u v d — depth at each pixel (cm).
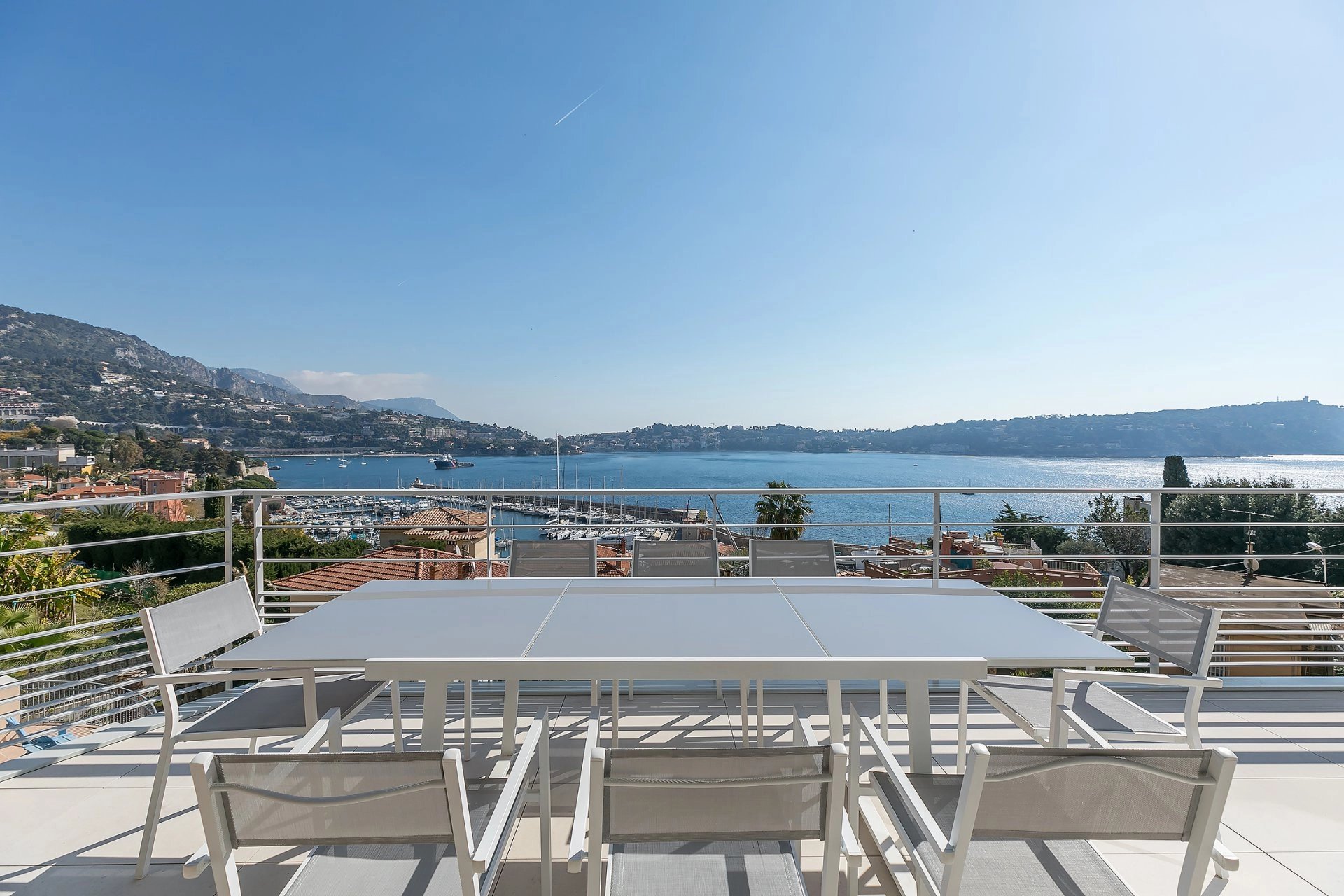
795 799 116
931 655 169
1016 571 537
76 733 275
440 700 176
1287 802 225
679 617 206
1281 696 321
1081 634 188
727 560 314
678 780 113
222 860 110
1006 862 136
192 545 1158
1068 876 132
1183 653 204
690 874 128
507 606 222
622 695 327
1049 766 112
